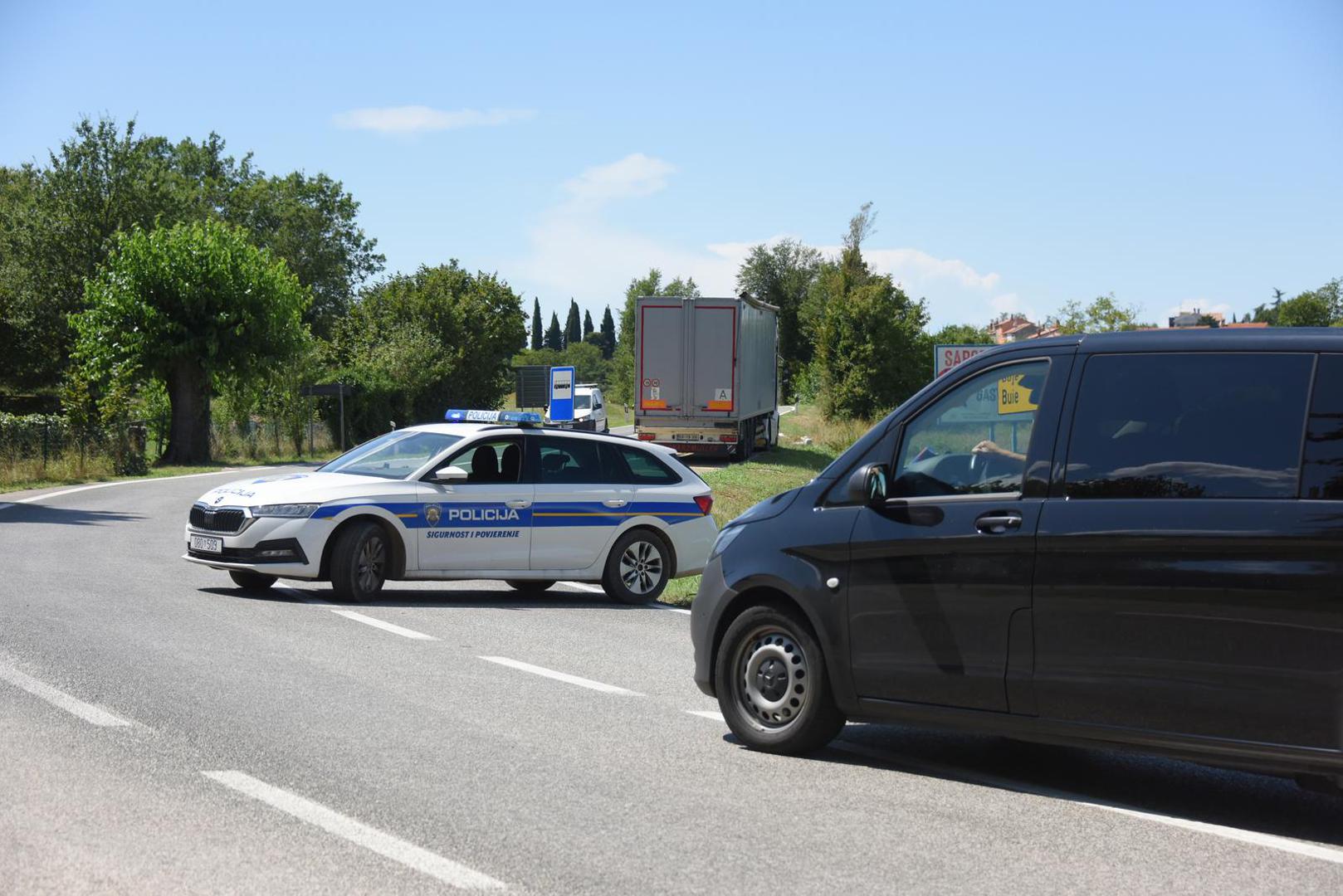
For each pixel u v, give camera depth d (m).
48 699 7.21
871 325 57.69
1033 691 5.92
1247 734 5.38
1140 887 4.65
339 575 11.93
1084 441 5.93
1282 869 4.90
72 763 5.89
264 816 5.20
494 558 12.56
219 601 11.65
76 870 4.48
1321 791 5.61
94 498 25.86
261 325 41.69
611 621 11.68
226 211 84.69
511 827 5.18
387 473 12.54
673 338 36.03
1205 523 5.49
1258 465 5.47
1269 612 5.30
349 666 8.68
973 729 6.15
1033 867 4.86
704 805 5.63
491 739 6.72
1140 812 5.73
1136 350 5.93
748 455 38.59
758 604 6.91
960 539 6.16
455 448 12.63
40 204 60.91
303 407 48.66
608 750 6.60
